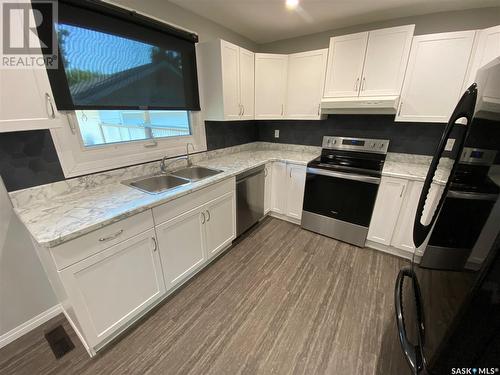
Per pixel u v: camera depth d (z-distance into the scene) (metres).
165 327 1.55
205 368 1.31
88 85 1.54
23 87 1.05
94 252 1.22
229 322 1.59
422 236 0.96
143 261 1.50
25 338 1.48
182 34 2.04
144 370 1.30
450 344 0.53
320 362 1.34
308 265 2.18
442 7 2.01
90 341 1.31
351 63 2.31
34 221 1.20
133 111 1.92
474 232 0.54
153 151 2.11
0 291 1.39
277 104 2.85
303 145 3.21
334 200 2.48
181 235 1.76
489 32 1.70
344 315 1.64
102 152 1.73
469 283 0.50
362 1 1.94
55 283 1.37
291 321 1.60
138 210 1.38
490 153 0.54
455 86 1.91
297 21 2.39
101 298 1.31
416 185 2.02
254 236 2.69
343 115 2.79
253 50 3.10
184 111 2.39
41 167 1.43
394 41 2.05
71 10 1.38
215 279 2.00
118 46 1.65
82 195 1.56
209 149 2.73
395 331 1.52
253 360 1.35
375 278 2.00
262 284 1.94
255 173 2.57
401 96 2.14
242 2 1.98
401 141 2.50
